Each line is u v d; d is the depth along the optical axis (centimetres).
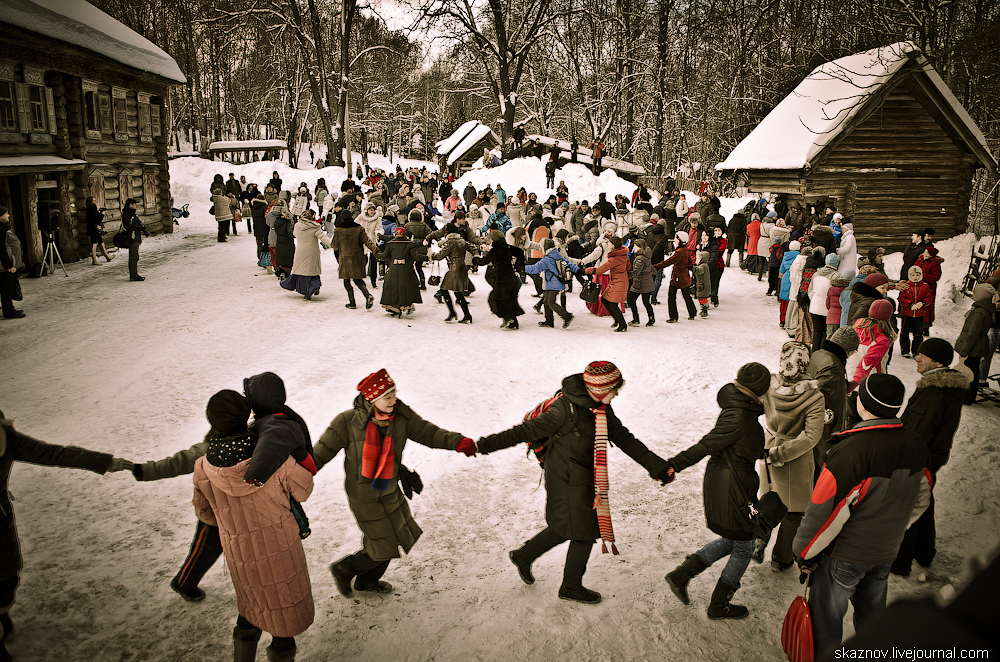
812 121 2303
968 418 795
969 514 562
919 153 2275
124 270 1658
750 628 406
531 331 1162
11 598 371
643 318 1348
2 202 1498
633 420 779
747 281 1845
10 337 1021
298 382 835
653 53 4262
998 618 53
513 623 402
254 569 337
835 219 1714
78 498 543
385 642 385
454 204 2400
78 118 1766
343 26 4241
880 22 1859
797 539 349
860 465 329
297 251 1309
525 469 631
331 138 4453
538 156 3928
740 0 3841
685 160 4609
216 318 1159
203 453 379
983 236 2109
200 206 3359
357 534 503
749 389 402
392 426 396
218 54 4841
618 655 378
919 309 1082
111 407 743
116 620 399
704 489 415
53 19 1597
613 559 481
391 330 1114
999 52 1059
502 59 3966
